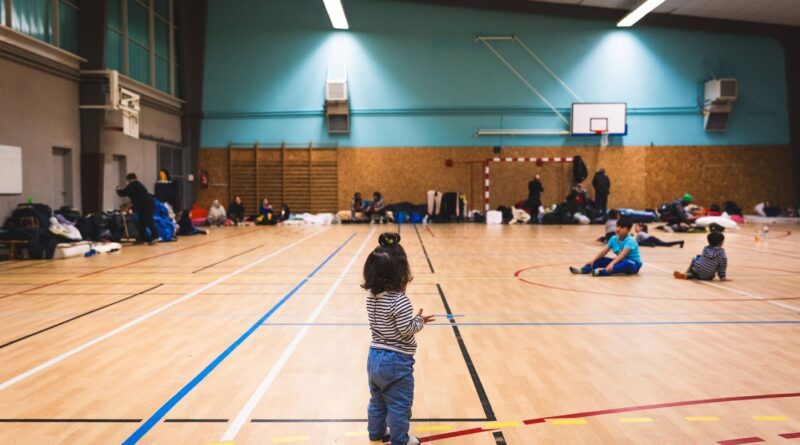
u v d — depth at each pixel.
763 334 4.88
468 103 21.16
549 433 2.90
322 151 21.16
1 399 3.40
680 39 21.05
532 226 18.77
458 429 2.96
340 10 18.81
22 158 12.33
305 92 21.11
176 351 4.41
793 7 18.94
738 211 20.27
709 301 6.33
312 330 5.04
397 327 2.72
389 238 2.89
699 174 21.22
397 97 21.14
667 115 21.20
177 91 20.47
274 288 7.18
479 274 8.41
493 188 21.27
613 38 21.02
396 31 21.08
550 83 21.11
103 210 14.81
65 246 10.44
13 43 11.85
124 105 14.72
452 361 4.14
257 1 21.02
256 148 21.08
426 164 21.22
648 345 4.55
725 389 3.51
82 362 4.13
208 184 21.20
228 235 15.57
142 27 17.50
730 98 20.41
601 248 11.94
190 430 2.95
